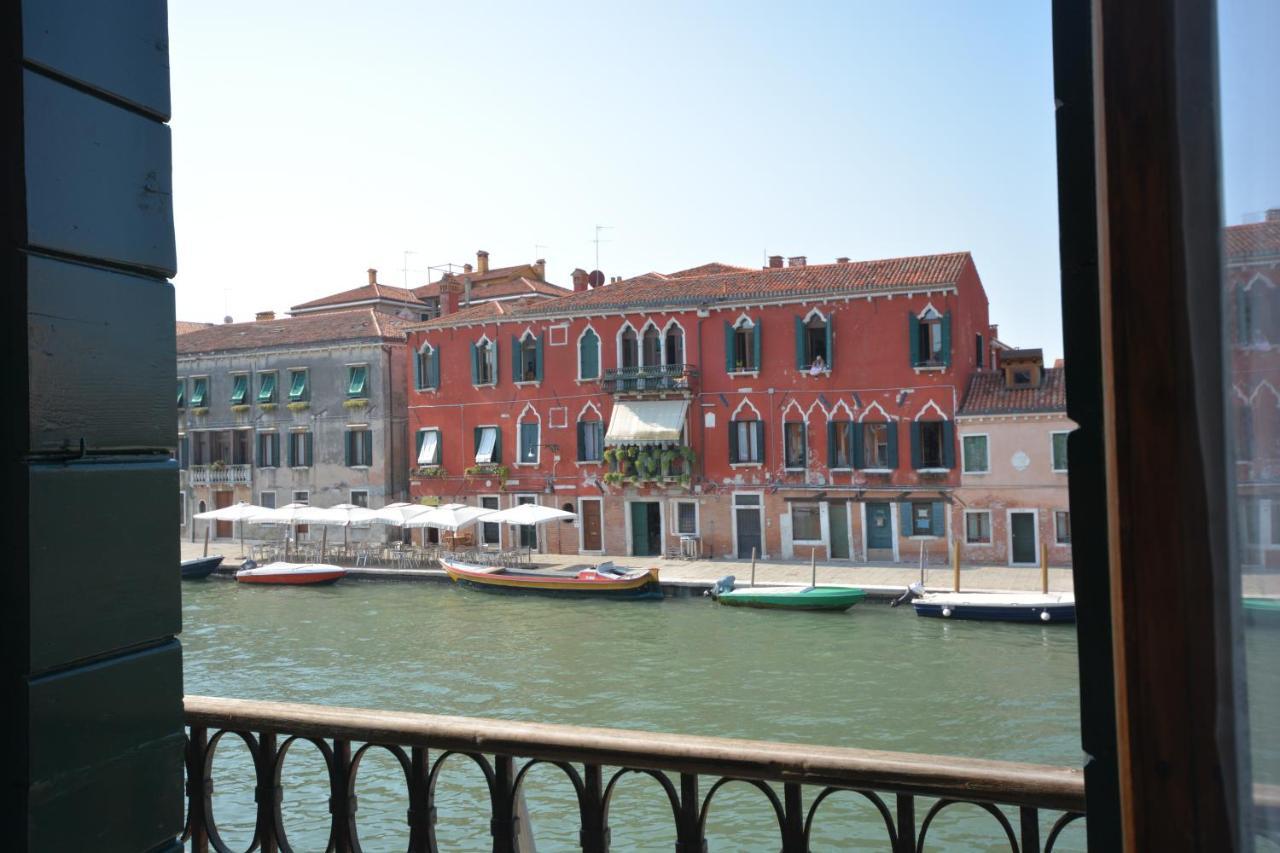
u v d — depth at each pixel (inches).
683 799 93.6
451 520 1407.5
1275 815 45.0
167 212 75.8
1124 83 46.9
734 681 861.8
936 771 85.2
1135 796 46.6
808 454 1386.6
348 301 2281.0
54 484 66.3
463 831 469.1
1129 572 46.7
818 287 1373.0
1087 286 54.7
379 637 1093.8
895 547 1337.4
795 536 1405.0
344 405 1752.0
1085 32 54.9
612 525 1519.4
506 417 1595.7
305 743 617.6
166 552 74.9
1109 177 47.3
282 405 1809.8
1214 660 45.6
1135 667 46.6
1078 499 54.5
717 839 450.6
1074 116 55.1
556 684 872.9
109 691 69.9
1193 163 46.0
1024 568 1252.5
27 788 64.7
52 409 66.2
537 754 97.1
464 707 815.1
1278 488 45.3
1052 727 705.0
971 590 1125.1
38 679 65.3
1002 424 1278.3
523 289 2182.6
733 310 1429.6
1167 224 46.1
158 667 73.9
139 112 73.7
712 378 1445.6
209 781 110.0
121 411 71.4
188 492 1920.5
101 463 70.1
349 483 1750.7
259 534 1831.9
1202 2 45.9
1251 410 45.4
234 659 1007.6
